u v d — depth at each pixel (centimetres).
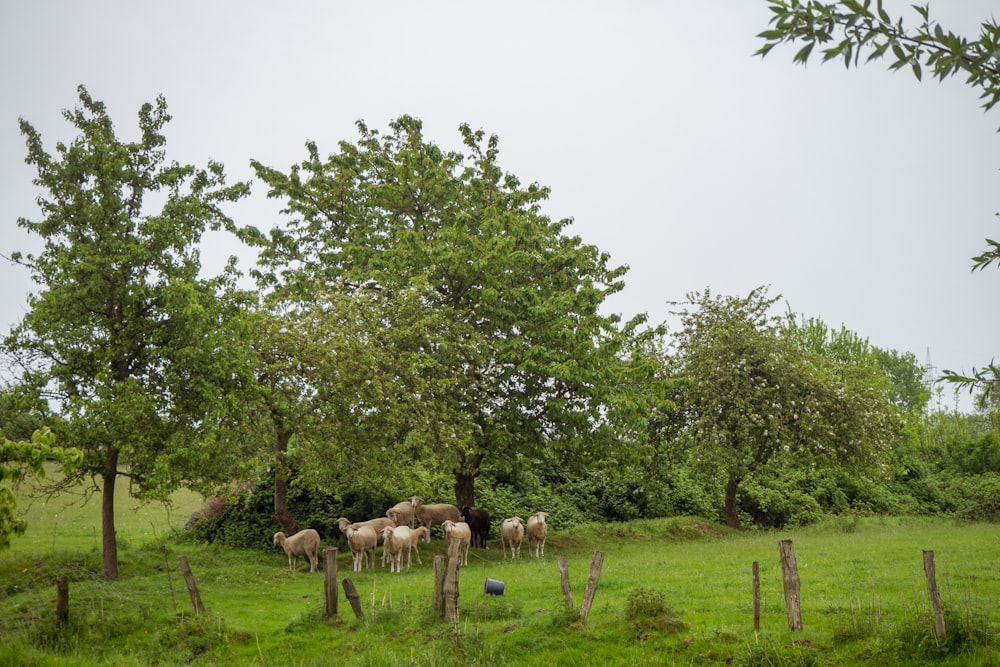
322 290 2733
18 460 1436
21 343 2030
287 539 2478
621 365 2956
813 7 491
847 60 492
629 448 3022
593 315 2880
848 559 2161
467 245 2839
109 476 2133
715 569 2102
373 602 1695
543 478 4094
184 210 2153
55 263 2039
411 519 2847
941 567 1936
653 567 2216
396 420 2523
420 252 2816
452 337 2730
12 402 1952
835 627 1371
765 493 4344
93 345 2053
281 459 2614
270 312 2614
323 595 2030
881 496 4731
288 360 2498
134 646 1599
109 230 2094
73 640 1609
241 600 1972
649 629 1453
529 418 2927
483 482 3812
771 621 1460
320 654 1513
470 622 1614
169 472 1969
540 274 3058
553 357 2720
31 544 2573
